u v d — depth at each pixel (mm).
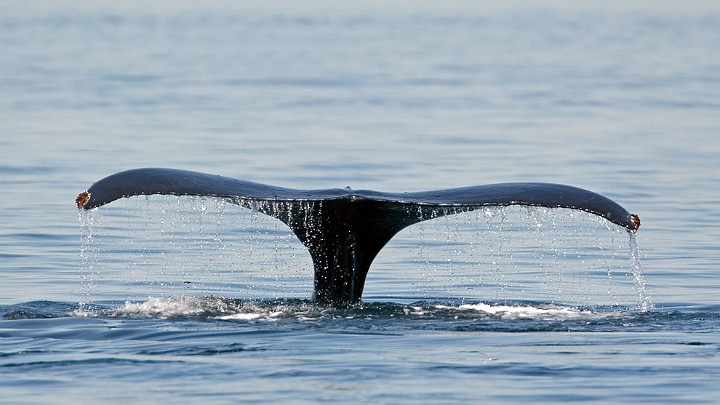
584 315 46750
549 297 57531
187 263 65188
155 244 70188
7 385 36500
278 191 44156
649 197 86938
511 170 97438
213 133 121875
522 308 47969
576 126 130625
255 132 123438
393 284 60750
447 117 139500
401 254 68938
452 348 40750
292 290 59219
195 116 137875
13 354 39844
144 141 114312
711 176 96562
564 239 73125
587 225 77500
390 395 35312
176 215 79000
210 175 44500
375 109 148375
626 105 152125
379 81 189000
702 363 39188
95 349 40344
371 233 44906
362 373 37531
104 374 37500
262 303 47094
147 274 62406
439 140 118250
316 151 108938
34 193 86625
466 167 99125
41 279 60938
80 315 46250
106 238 71750
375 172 96000
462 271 64125
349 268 46031
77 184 90250
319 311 45781
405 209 43219
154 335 42156
